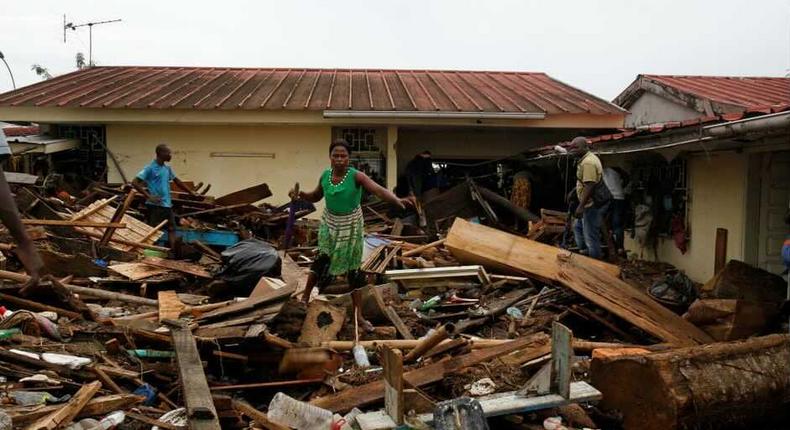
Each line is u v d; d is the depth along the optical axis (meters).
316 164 13.91
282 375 5.15
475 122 13.13
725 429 4.34
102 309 6.12
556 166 14.23
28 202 8.67
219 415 4.05
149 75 16.59
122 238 8.72
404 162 14.94
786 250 6.03
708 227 8.60
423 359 5.18
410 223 12.42
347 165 5.61
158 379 4.80
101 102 12.96
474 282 7.98
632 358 4.38
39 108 12.80
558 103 13.91
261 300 5.77
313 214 13.91
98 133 13.92
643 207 10.23
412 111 12.72
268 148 13.84
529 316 6.82
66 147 13.30
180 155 13.74
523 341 5.21
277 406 4.12
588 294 6.72
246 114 12.97
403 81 16.50
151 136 13.68
